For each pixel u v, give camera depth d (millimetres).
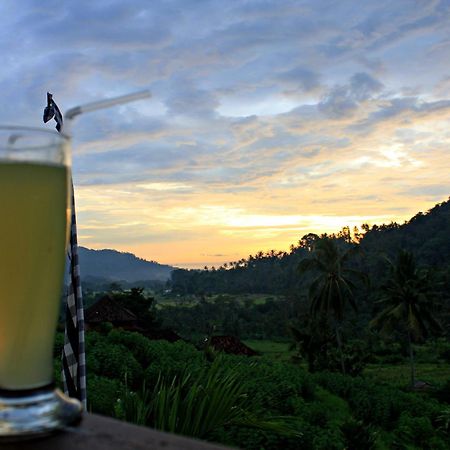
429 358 80250
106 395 11391
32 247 858
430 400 48125
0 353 846
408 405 39219
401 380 64188
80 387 3627
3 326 855
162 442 768
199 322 102938
